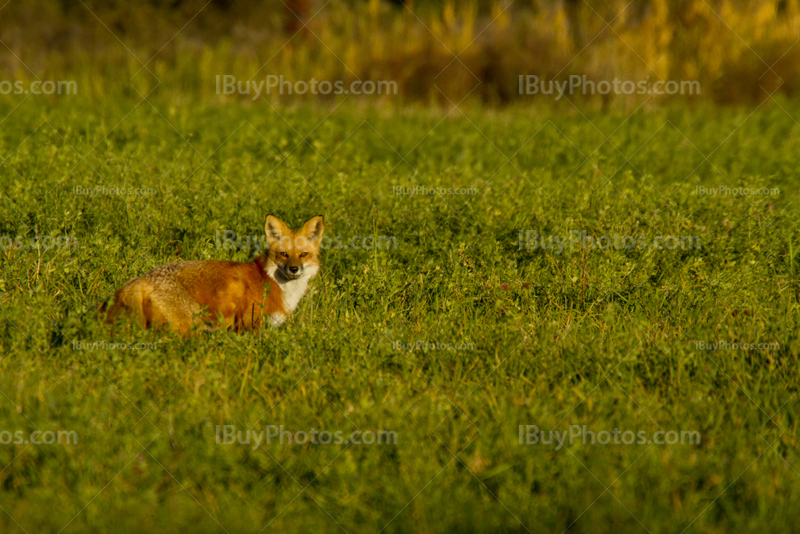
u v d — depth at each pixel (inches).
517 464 383.2
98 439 382.3
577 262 636.1
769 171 1051.3
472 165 1067.3
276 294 586.6
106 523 336.5
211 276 550.9
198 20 1967.3
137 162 853.2
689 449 397.4
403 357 490.9
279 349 496.7
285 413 426.0
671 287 601.6
